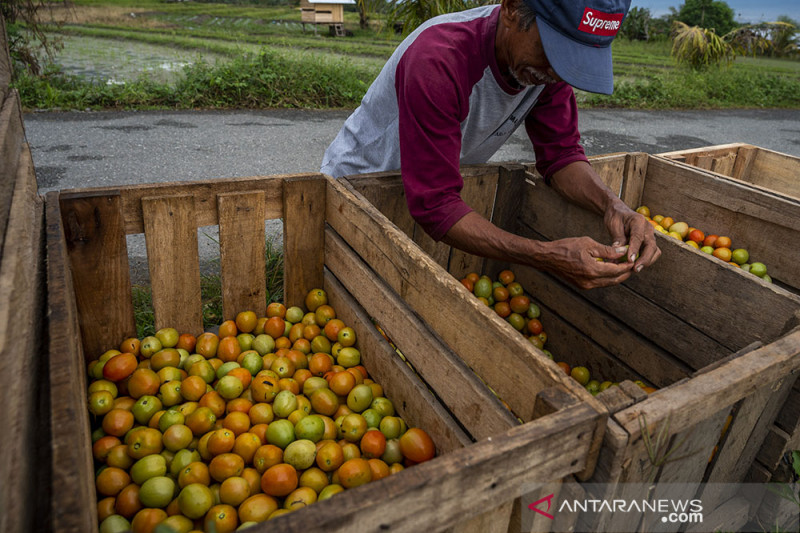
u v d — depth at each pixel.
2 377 0.99
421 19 5.50
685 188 3.56
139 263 3.97
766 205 3.12
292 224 2.84
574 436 1.29
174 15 24.81
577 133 2.95
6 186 1.62
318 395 2.38
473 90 2.38
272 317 2.88
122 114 8.05
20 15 8.73
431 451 2.10
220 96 9.20
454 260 3.37
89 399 2.22
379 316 2.45
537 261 2.24
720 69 15.82
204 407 2.21
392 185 2.86
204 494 1.85
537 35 1.99
